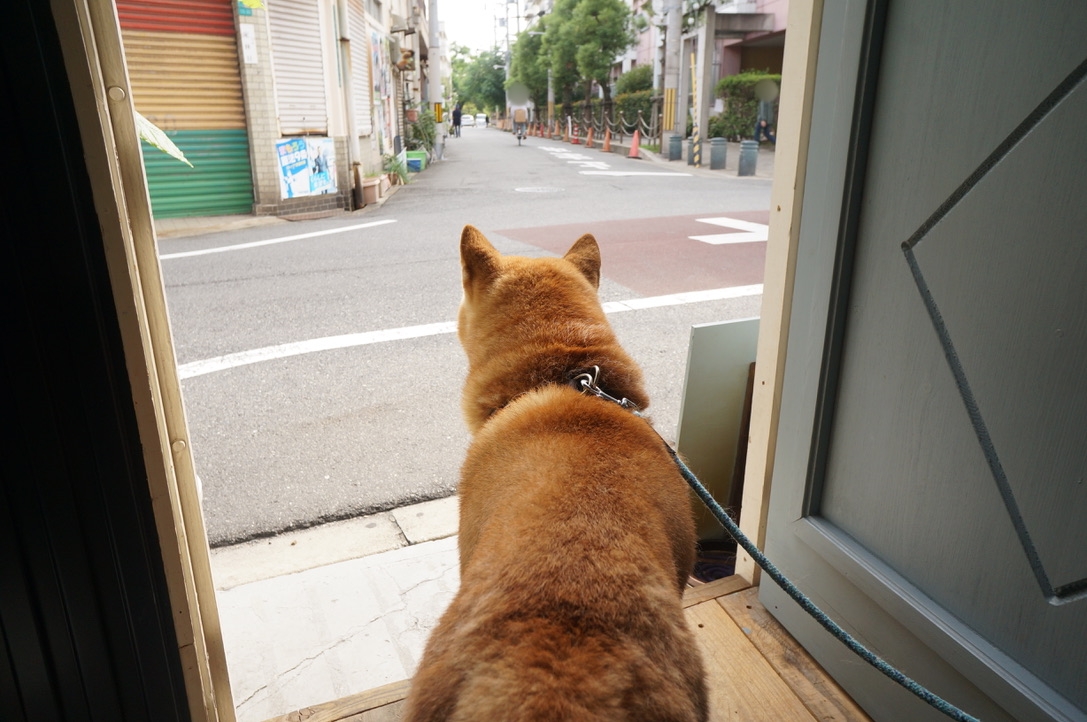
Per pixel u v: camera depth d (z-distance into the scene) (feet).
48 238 3.68
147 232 4.36
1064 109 4.47
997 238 5.00
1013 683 5.04
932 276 5.57
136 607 4.43
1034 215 4.72
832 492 7.00
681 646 3.87
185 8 34.76
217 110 36.99
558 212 38.75
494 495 4.78
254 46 36.45
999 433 5.14
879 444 6.33
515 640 3.58
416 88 113.60
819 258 6.62
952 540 5.65
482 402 5.86
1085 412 4.53
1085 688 4.69
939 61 5.34
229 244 31.09
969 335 5.30
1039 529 4.91
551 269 6.49
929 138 5.49
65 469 4.01
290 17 38.01
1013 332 4.95
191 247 30.58
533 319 6.03
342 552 9.78
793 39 6.77
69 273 3.76
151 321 4.49
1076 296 4.50
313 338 18.16
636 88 117.70
